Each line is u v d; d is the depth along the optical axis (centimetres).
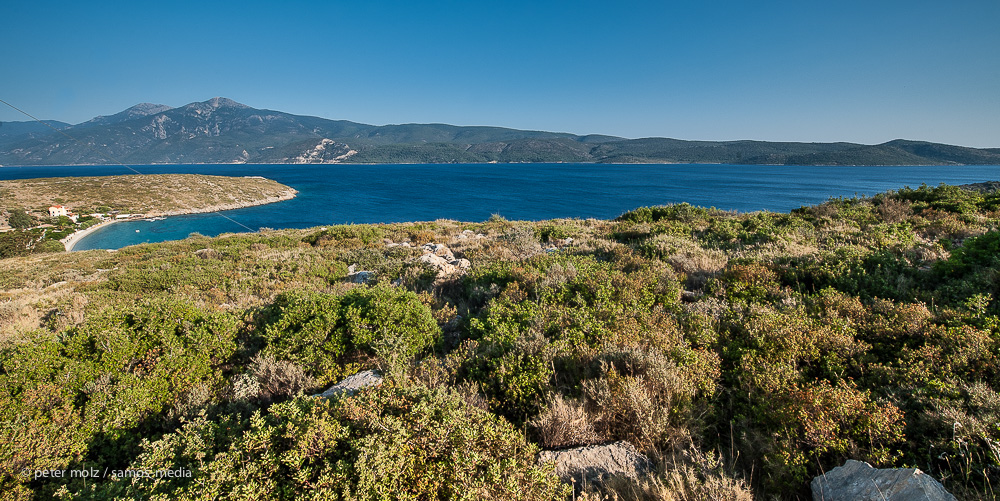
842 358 464
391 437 314
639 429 379
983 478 288
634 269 939
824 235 1233
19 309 1112
